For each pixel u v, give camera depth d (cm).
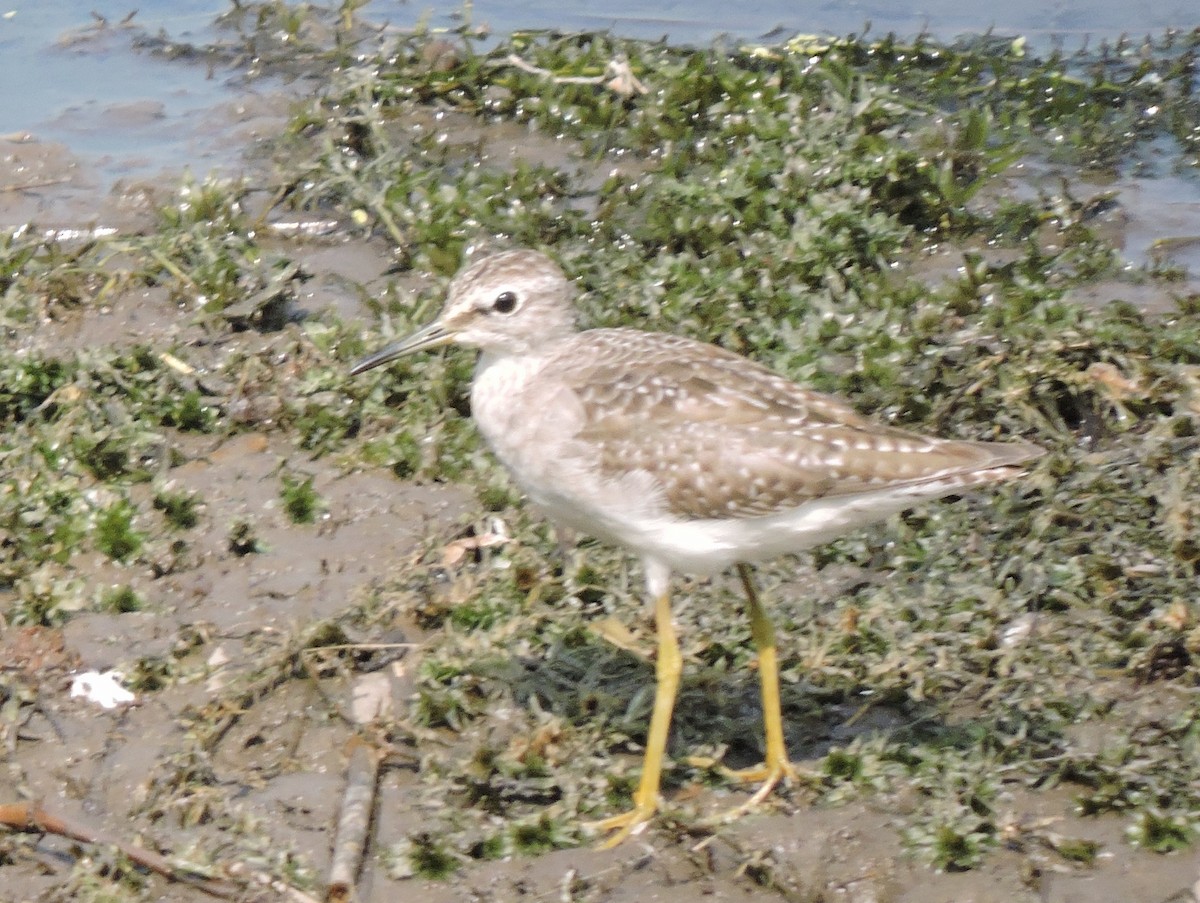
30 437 1266
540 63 1853
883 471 898
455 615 1075
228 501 1212
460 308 978
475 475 1234
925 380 1288
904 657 1016
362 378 1313
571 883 866
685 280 1421
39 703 1001
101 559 1141
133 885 863
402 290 1492
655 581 953
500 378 984
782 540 928
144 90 1903
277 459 1256
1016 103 1834
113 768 950
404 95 1855
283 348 1389
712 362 953
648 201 1617
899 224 1585
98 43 2031
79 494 1191
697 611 1087
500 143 1783
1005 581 1105
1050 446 1234
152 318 1442
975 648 1038
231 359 1352
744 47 1909
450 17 2081
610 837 909
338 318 1377
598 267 1462
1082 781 940
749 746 997
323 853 893
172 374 1340
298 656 1026
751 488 902
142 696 1012
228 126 1814
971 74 1881
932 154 1677
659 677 935
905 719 1006
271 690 1015
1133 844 888
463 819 910
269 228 1598
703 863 888
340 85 1830
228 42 2027
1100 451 1231
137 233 1582
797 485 902
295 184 1631
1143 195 1659
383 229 1608
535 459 943
